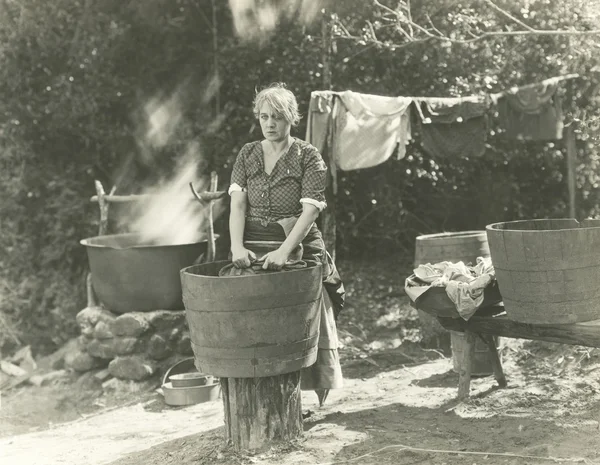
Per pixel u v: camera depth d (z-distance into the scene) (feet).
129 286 22.17
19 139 30.12
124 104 30.66
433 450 12.77
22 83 29.96
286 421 13.52
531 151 30.68
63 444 17.11
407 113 21.30
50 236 30.14
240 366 12.72
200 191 30.01
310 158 13.53
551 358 18.37
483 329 15.03
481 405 15.37
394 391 17.60
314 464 12.56
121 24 29.71
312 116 20.07
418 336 23.86
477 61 27.66
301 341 12.96
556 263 12.74
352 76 29.07
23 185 29.91
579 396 15.24
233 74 30.32
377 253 32.68
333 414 15.38
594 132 24.26
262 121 13.41
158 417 19.02
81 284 29.78
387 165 30.91
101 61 29.68
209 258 22.53
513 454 12.31
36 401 22.47
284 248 13.04
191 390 19.63
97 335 22.57
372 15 27.81
